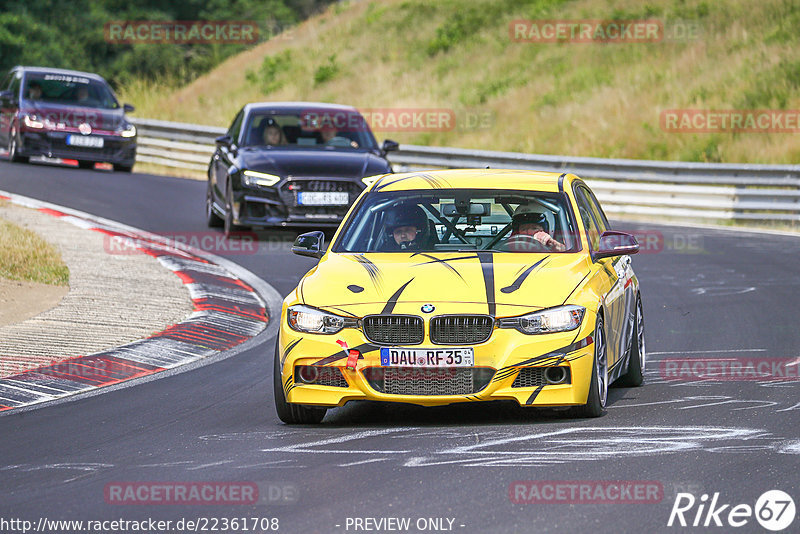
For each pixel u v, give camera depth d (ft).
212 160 216.74
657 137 349.00
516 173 104.32
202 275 165.68
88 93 294.25
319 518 61.00
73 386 105.29
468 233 95.61
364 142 208.95
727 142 335.47
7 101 289.12
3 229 176.96
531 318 83.25
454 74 448.65
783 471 68.69
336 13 561.02
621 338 97.30
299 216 193.98
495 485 66.44
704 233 233.76
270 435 83.71
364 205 99.81
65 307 137.80
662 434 79.71
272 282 165.58
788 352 117.60
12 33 550.36
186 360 119.55
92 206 230.89
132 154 287.48
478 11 492.95
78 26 608.19
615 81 399.24
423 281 86.48
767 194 254.88
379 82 455.63
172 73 576.20
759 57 385.09
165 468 73.87
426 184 101.35
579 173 290.97
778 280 172.35
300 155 199.62
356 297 85.56
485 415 88.89
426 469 70.59
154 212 230.27
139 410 94.79
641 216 271.69
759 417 85.71
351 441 80.12
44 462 76.74
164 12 643.04
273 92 468.34
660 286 168.35
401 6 524.93
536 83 417.90
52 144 278.26
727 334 129.90
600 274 92.79
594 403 85.30
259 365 115.65
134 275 160.97
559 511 61.11
